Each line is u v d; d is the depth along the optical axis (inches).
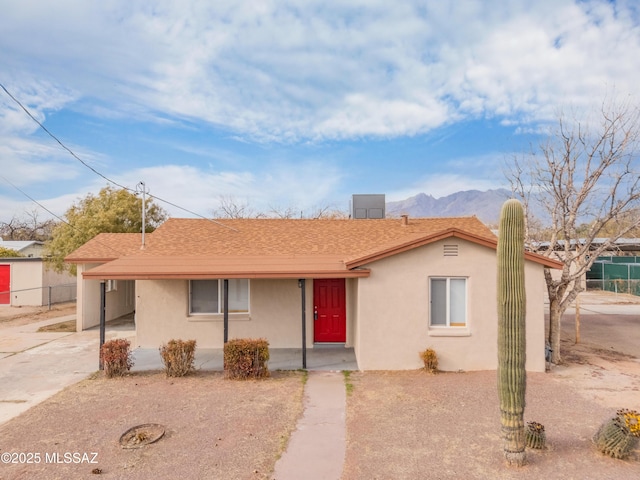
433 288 456.8
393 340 452.1
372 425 310.3
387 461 256.8
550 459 258.7
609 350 567.2
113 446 276.5
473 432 297.0
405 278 451.2
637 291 1263.5
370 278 451.8
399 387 394.3
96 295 745.0
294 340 565.9
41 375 439.8
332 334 573.6
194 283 566.9
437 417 324.2
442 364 447.8
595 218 523.5
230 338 562.3
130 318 822.5
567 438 287.6
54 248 939.3
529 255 444.8
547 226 656.4
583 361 504.4
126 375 436.5
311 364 478.0
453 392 379.2
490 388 389.4
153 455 264.1
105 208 999.6
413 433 296.2
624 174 472.4
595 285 1413.6
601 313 921.5
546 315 889.5
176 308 557.6
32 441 283.9
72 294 1175.6
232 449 272.5
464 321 456.1
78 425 309.9
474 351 448.8
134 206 1019.9
